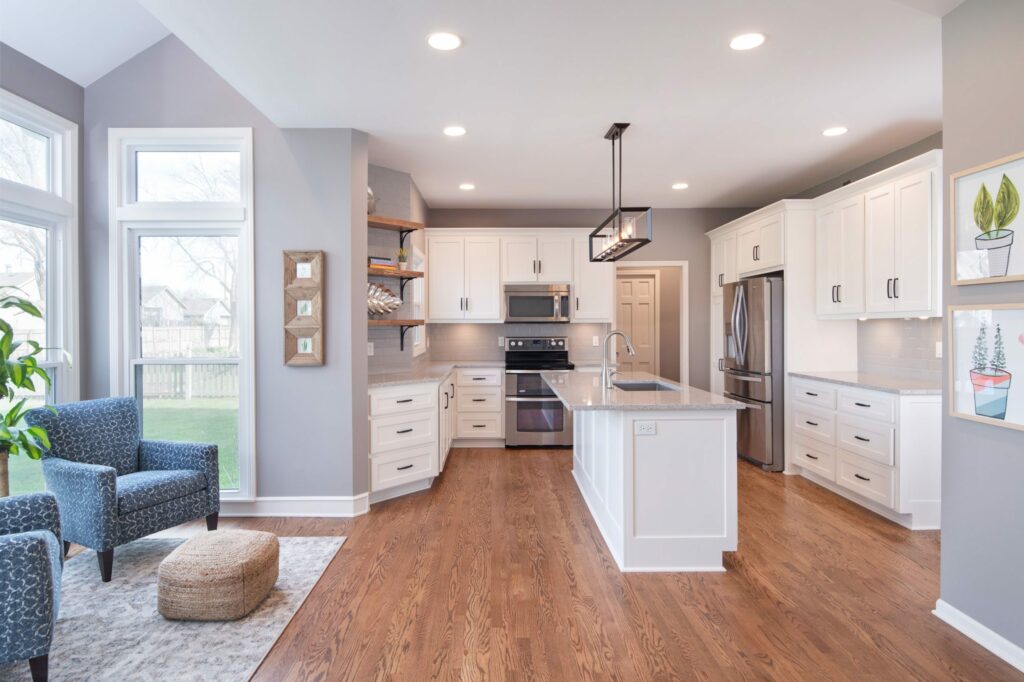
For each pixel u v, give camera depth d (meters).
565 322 5.83
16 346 2.57
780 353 4.63
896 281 3.60
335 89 2.99
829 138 3.81
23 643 1.79
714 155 4.19
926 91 3.05
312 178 3.58
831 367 4.57
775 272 4.82
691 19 2.31
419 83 2.92
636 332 7.41
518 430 5.55
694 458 2.79
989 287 2.02
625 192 5.32
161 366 3.62
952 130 2.16
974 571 2.12
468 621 2.29
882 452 3.47
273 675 1.94
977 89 2.04
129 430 3.16
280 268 3.58
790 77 2.87
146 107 3.54
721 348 5.75
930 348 3.79
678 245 6.01
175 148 3.61
